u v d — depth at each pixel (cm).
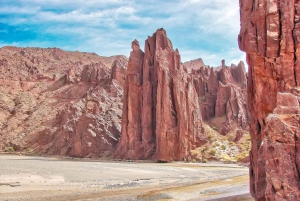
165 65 8631
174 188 4047
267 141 1852
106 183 4638
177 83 8431
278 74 2255
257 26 2388
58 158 9931
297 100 1892
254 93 2720
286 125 1803
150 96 9012
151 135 8856
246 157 7156
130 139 9162
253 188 2744
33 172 5894
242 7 2678
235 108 9469
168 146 8006
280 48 2238
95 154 10056
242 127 9131
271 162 1789
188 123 8338
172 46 9362
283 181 1711
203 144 8425
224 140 8550
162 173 5731
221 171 5872
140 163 7762
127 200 3344
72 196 3628
